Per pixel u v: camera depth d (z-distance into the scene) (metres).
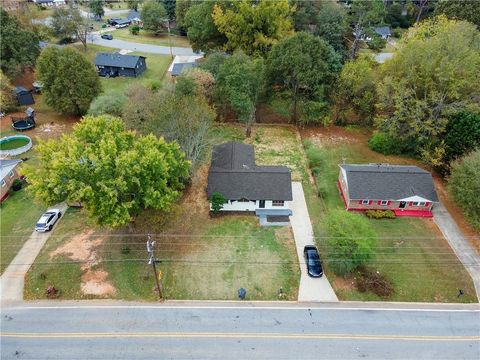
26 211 35.94
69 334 25.02
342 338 25.03
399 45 49.91
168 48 81.00
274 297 27.97
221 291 28.31
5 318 26.03
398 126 42.72
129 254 31.20
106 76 65.81
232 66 46.91
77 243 32.34
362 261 28.88
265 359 23.64
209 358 23.64
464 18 60.50
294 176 41.59
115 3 126.50
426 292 28.44
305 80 46.12
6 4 78.50
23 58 57.97
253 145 47.69
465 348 24.48
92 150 28.16
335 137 49.88
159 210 32.31
